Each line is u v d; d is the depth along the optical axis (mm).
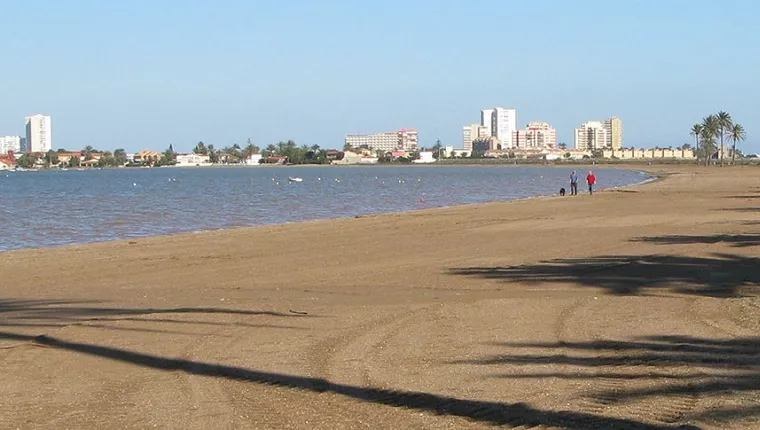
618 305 13289
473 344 10523
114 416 7730
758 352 9688
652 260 19312
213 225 38531
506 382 8570
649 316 12219
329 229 31797
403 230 30625
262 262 21109
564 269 18156
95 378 9250
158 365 9805
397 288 15930
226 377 9102
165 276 18906
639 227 29531
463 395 8086
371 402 7941
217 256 22797
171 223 39844
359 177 131875
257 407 7867
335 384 8625
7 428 7422
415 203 57031
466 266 19219
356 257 21766
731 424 7004
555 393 8094
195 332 11742
